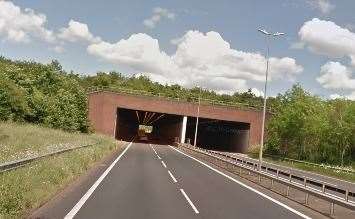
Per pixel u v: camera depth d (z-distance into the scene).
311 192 18.31
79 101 73.00
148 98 78.62
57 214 12.88
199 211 15.14
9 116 52.44
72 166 23.11
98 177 23.38
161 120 117.56
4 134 33.88
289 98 80.12
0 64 67.69
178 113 79.25
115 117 77.88
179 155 51.41
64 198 15.94
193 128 108.69
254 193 21.70
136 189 19.89
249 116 80.38
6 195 11.85
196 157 50.31
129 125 121.12
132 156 42.88
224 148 97.81
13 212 11.46
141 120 129.62
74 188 18.72
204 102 79.88
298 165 56.69
